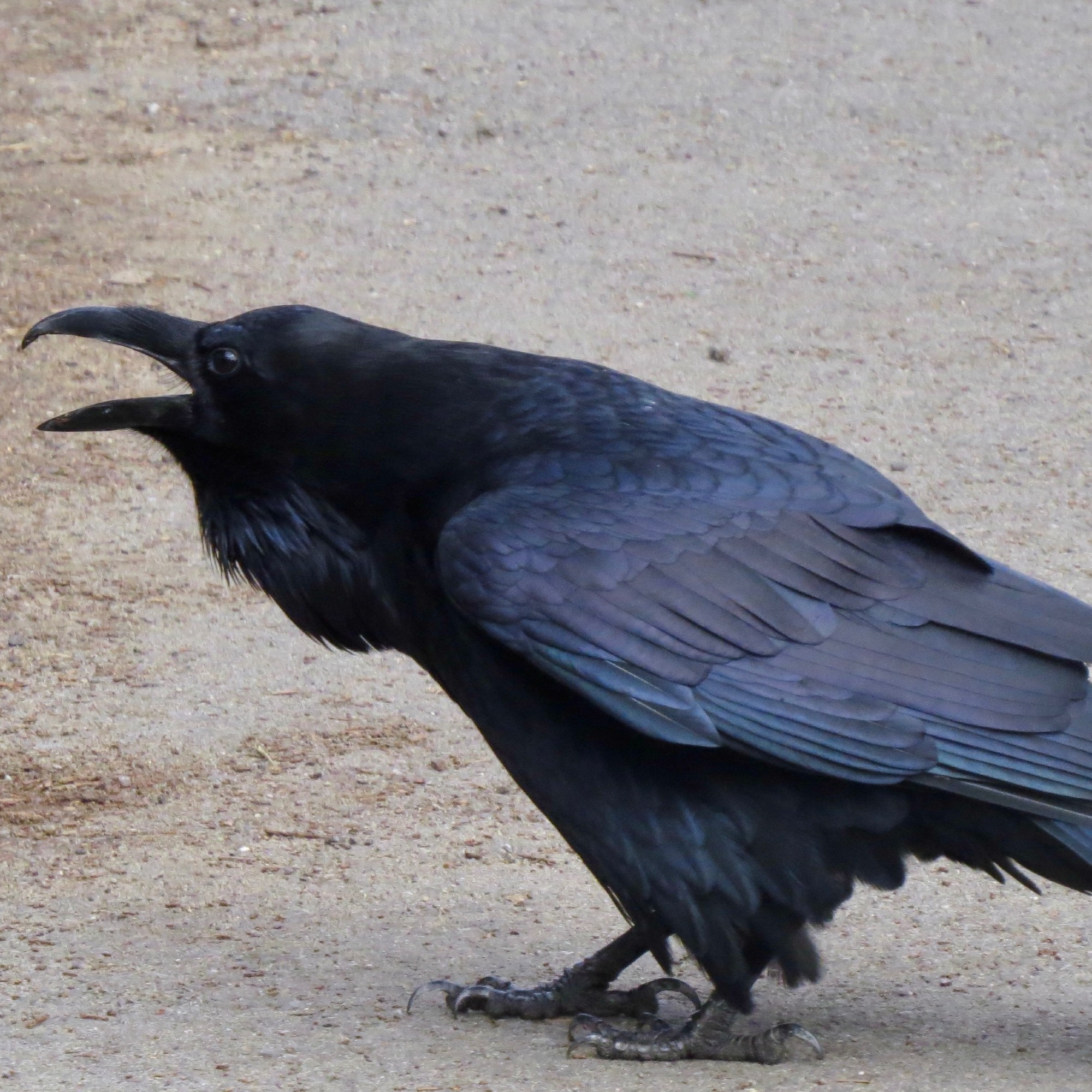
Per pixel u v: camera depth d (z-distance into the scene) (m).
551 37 26.75
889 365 18.41
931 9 27.92
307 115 24.52
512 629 8.04
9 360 18.06
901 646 7.97
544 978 9.12
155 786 11.48
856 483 8.47
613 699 7.91
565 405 8.73
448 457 8.64
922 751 7.79
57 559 14.88
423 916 9.88
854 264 20.70
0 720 12.41
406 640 8.84
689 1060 8.28
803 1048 8.24
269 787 11.45
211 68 25.86
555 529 8.17
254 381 8.75
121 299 19.31
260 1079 7.96
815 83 25.47
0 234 20.95
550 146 23.70
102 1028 8.52
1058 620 8.12
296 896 10.09
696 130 24.16
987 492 15.89
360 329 8.91
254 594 14.36
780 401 17.59
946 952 9.41
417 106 24.72
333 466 8.73
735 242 21.20
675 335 18.92
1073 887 8.17
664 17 27.45
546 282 20.08
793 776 8.05
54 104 24.84
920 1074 8.05
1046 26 27.34
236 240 20.97
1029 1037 8.46
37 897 10.06
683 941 8.20
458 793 11.38
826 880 8.10
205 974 9.15
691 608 7.99
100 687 12.91
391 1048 8.36
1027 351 18.73
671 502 8.24
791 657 7.93
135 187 22.41
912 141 23.97
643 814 8.12
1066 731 7.89
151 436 9.16
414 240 21.09
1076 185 22.78
